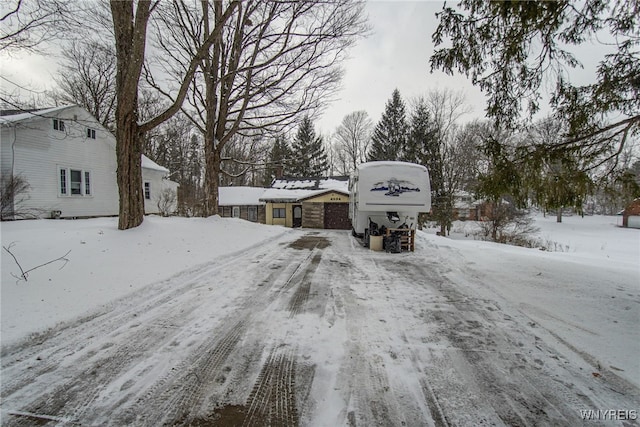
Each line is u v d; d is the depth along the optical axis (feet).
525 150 15.67
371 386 8.71
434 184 77.97
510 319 13.65
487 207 65.72
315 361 10.00
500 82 17.44
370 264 25.90
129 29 26.16
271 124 42.91
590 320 13.46
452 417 7.52
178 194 91.04
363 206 34.71
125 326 12.34
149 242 24.44
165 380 8.86
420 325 12.99
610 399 8.24
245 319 13.38
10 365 9.41
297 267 24.00
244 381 8.87
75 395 8.13
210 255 24.68
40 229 25.13
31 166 43.42
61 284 15.14
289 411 7.66
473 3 14.75
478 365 9.87
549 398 8.28
